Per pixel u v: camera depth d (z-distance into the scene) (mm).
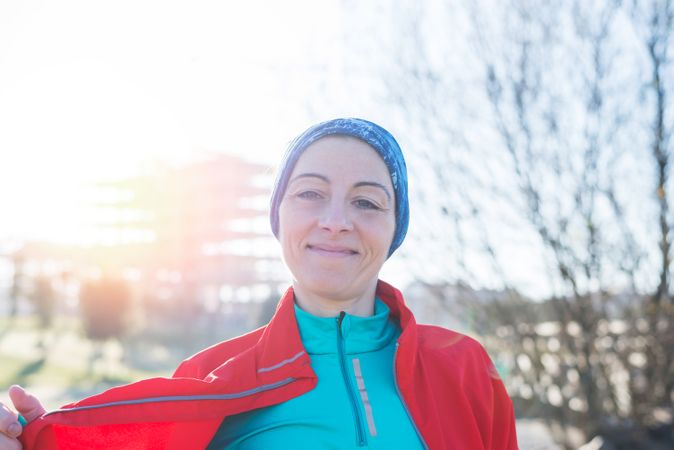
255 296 37312
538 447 5949
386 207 1858
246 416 1816
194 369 1966
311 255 1822
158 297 36531
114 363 21672
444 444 1858
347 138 1869
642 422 5180
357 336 1907
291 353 1837
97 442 1777
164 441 1817
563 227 5113
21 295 36594
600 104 5047
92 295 24203
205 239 39375
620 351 5262
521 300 5387
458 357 2076
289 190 1865
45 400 13875
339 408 1772
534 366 5438
